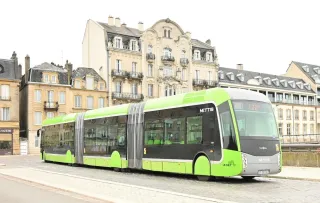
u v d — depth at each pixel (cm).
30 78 6175
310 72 9562
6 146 5938
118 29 7019
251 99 1703
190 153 1788
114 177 1978
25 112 6309
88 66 7125
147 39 7000
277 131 1727
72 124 2941
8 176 2111
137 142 2162
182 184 1616
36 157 4938
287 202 1134
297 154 2428
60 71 6406
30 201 1205
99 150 2528
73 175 1992
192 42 7750
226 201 1087
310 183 1628
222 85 7781
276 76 8906
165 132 1959
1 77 5969
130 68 6831
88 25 7150
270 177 1881
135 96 6844
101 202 1134
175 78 7138
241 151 1596
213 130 1681
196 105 1784
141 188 1428
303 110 8812
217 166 1645
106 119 2473
